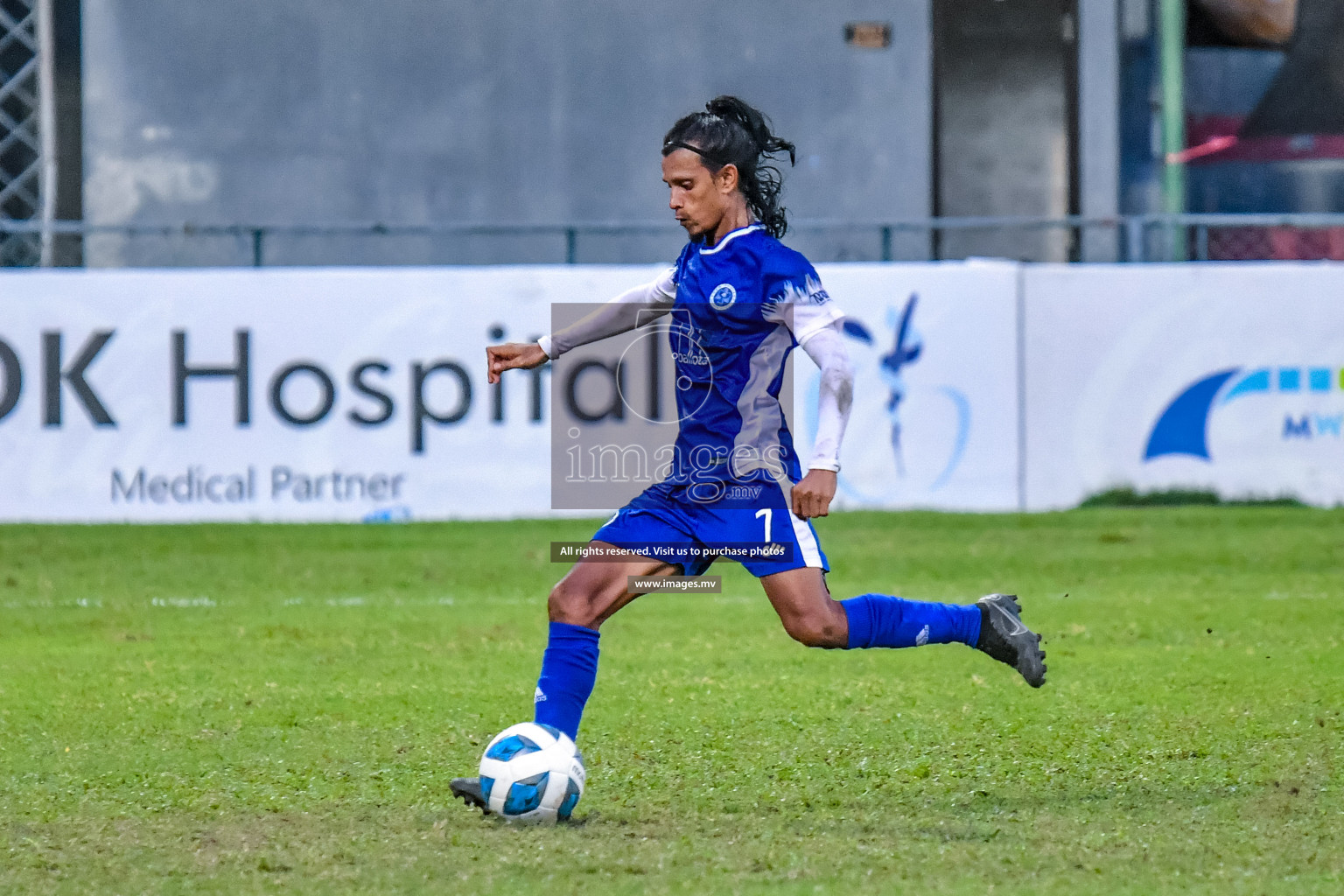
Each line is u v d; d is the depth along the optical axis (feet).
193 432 151.23
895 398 152.35
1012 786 54.13
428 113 187.62
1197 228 182.09
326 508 151.43
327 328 151.02
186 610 107.24
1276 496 155.63
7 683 78.95
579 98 188.34
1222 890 40.63
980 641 52.60
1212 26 189.98
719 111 51.24
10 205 186.09
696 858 44.39
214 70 186.09
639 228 167.43
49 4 184.65
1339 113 191.31
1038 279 153.58
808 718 67.46
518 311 150.82
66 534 146.00
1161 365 154.71
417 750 61.62
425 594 114.42
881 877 42.24
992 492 153.79
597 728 65.10
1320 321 154.71
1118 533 142.10
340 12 186.39
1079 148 190.49
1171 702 70.69
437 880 42.39
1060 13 189.06
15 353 150.82
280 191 187.42
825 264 151.94
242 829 48.67
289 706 72.02
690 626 98.37
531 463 150.82
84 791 54.39
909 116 190.08
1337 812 49.70
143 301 150.71
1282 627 95.25
